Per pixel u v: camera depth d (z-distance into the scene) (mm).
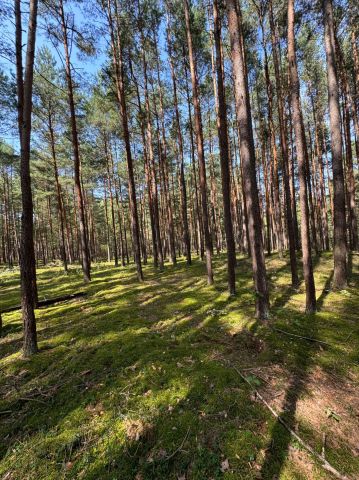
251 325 6191
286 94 14711
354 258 13648
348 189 15391
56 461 3229
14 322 7852
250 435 3246
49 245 44531
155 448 3236
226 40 14438
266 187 18891
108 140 22078
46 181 23141
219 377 4262
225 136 8648
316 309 7000
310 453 3053
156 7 14195
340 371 4484
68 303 9430
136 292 10195
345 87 14406
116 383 4375
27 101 5574
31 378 4773
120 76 12016
